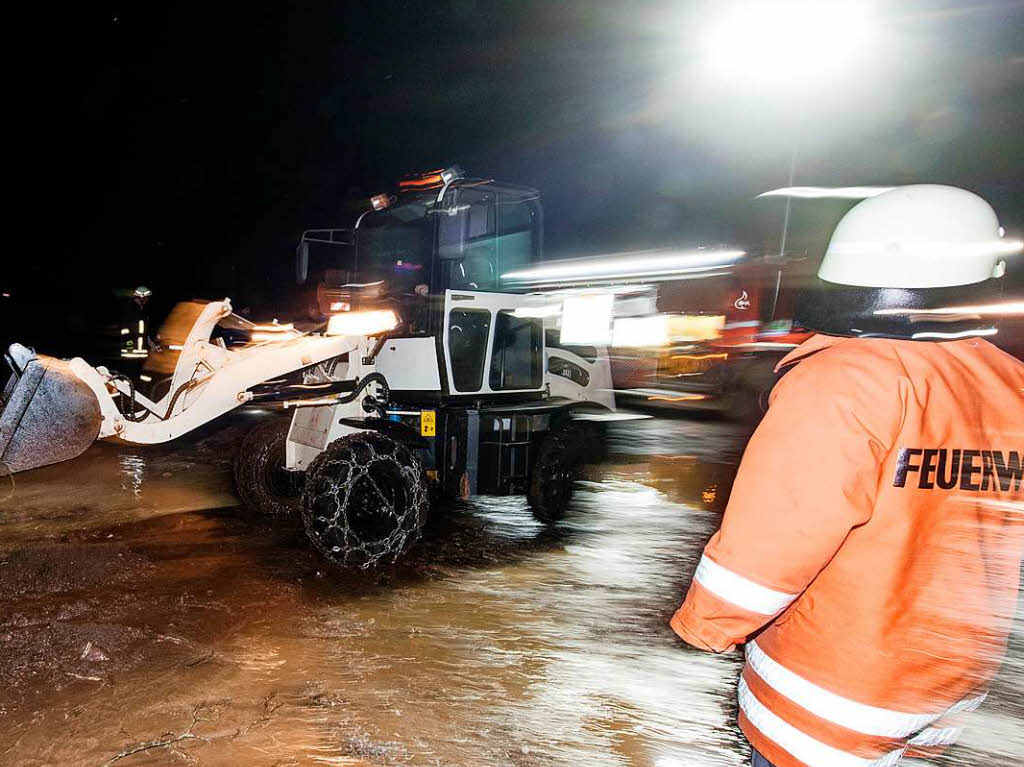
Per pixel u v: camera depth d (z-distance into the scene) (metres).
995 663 1.46
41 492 6.86
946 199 1.46
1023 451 1.46
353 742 2.90
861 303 1.47
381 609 4.30
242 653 3.65
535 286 6.45
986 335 1.44
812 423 1.36
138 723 2.97
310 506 4.76
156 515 6.14
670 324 13.38
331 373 5.92
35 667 3.41
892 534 1.38
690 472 8.34
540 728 3.07
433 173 5.64
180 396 5.10
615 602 4.52
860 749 1.43
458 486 5.69
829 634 1.44
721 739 3.04
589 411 7.38
